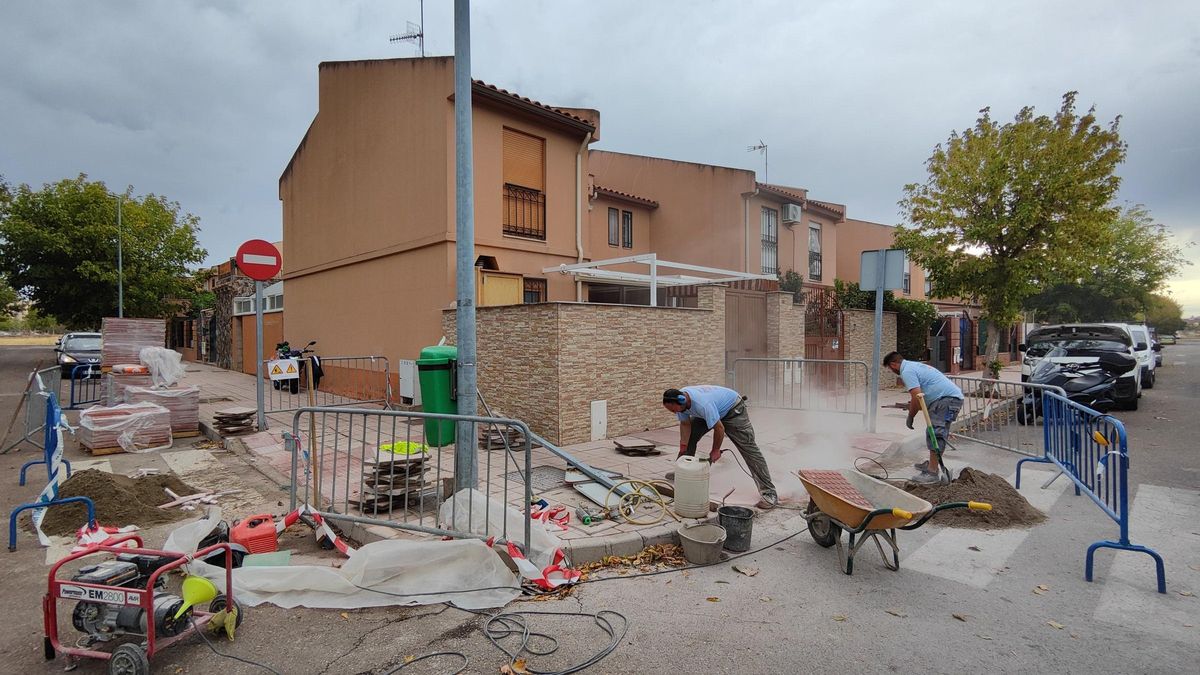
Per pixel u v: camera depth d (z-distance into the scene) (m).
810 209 19.69
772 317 12.51
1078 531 5.25
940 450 6.54
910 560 4.66
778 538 5.15
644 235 18.36
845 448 8.49
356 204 13.52
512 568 4.32
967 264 13.19
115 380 9.68
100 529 5.15
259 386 9.39
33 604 3.95
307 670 3.17
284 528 4.96
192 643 3.42
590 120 13.62
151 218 26.16
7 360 26.88
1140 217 30.27
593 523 5.16
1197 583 4.18
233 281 22.77
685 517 5.28
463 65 5.33
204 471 7.40
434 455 7.75
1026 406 10.48
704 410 5.66
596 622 3.67
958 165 12.79
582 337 8.45
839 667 3.17
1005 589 4.13
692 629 3.59
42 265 22.86
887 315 16.22
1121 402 12.46
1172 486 6.68
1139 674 3.09
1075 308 30.09
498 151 11.61
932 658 3.26
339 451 8.34
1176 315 66.19
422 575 4.09
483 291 11.23
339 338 14.32
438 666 3.21
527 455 4.29
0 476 7.14
